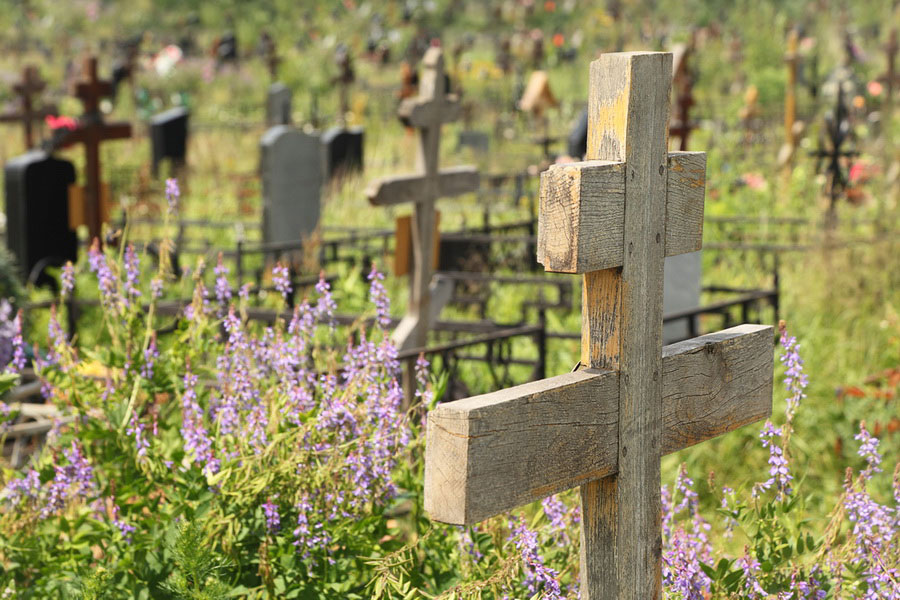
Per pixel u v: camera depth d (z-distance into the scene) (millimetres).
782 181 15148
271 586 3562
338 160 17734
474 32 48531
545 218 2680
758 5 43094
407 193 7645
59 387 4133
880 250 9336
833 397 7148
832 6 41938
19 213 10258
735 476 6332
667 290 8570
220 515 3594
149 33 44375
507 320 10180
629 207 2764
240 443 3693
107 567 3658
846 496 3602
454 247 11195
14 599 3709
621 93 2725
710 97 30250
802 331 8203
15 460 5422
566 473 2711
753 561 3414
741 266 11289
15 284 7016
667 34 39094
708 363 3119
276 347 4141
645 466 2941
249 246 13320
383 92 32375
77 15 45625
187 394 3836
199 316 4152
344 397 3789
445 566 3709
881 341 8258
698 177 2973
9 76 31172
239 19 46500
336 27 44969
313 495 3682
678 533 3525
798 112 24422
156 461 3785
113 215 15664
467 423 2434
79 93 10875
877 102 21672
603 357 2848
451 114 7867
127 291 4305
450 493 2471
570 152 10672
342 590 3549
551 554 3619
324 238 13688
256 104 30625
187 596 3357
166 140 19219
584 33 42312
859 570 3492
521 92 28766
